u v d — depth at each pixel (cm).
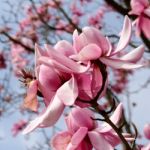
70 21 342
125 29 88
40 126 79
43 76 83
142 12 172
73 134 91
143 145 101
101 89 84
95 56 85
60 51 87
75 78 83
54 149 90
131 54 87
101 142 89
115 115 95
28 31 417
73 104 85
